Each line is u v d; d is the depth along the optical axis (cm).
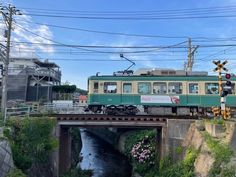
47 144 2242
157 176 2522
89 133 7138
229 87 2091
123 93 2725
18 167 1744
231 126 1883
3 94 2683
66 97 5459
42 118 2378
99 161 3969
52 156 2417
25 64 5641
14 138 1905
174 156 2548
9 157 1619
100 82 2747
